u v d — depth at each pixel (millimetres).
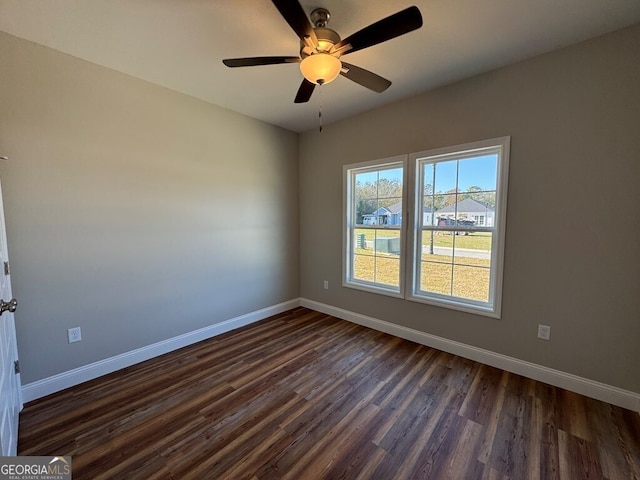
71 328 2201
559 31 1841
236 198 3293
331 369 2439
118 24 1762
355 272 3572
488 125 2371
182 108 2768
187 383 2238
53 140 2062
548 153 2123
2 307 1229
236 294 3357
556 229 2125
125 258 2469
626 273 1900
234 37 1894
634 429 1729
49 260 2082
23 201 1955
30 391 2025
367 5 1610
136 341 2564
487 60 2182
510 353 2391
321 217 3805
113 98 2332
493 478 1415
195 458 1532
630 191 1858
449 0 1566
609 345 1977
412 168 2863
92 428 1753
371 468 1471
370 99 2883
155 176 2619
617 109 1868
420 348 2838
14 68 1890
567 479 1409
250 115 3342
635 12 1666
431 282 2895
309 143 3854
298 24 1329
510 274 2344
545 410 1905
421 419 1827
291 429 1742
